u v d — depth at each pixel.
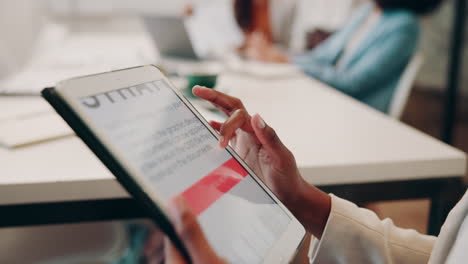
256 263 0.37
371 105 1.68
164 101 0.42
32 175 0.62
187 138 0.41
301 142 0.80
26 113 0.92
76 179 0.61
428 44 4.32
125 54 1.82
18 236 0.87
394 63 1.64
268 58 1.74
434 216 0.79
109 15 2.80
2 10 2.46
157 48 1.73
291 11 2.89
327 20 3.55
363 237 0.56
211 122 0.56
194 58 1.64
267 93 1.22
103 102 0.35
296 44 2.91
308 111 1.03
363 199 0.74
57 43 2.16
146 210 0.32
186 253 0.32
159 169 0.35
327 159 0.72
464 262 0.39
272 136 0.50
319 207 0.58
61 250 0.85
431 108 3.88
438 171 0.76
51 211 0.63
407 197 0.76
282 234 0.43
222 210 0.38
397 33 1.64
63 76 1.32
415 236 0.59
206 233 0.35
